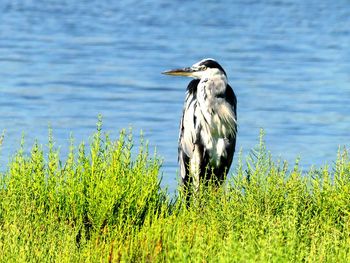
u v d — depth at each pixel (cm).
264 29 4434
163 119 2378
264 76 3180
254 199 919
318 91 2888
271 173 939
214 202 920
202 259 781
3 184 959
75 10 4975
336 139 2169
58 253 838
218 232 874
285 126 2342
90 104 2575
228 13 5034
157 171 999
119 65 3356
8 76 2998
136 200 958
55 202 953
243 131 2277
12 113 2372
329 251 823
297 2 5534
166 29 4400
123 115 2425
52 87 2839
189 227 865
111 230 913
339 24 4594
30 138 1981
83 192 962
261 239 800
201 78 1143
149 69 3291
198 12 5053
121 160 986
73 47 3734
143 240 858
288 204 913
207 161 1145
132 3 5347
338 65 3419
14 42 3769
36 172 967
